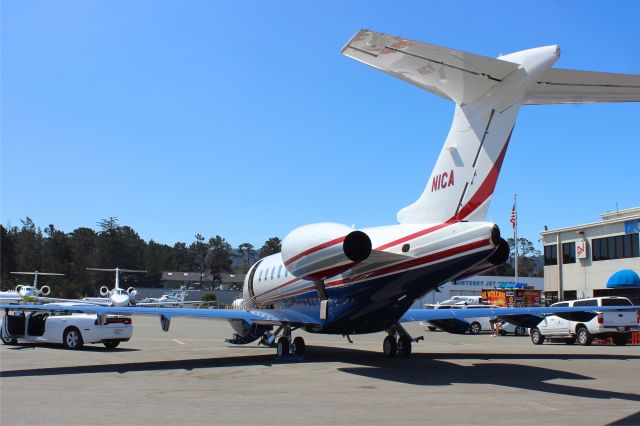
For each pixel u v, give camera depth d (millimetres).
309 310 15461
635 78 8367
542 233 43094
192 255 129250
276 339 15305
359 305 12828
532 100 9398
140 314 12898
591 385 9891
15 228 124125
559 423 6781
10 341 18578
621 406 7887
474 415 7242
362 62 8633
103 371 11664
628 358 14805
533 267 120625
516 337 26938
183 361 13805
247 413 7340
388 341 15086
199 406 7824
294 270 11961
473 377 10906
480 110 10039
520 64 8844
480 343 21812
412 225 11516
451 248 10352
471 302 39406
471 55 8336
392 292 11992
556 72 8695
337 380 10453
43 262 96938
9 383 9930
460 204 10406
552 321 21766
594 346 20578
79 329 16719
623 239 36312
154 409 7602
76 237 117125
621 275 33031
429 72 9016
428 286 11320
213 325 35969
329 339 23609
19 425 6625
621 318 20500
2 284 81125
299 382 10188
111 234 109250
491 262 11266
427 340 23938
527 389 9414
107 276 104188
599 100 9031
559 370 12094
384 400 8320
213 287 117562
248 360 14086
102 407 7730
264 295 18094
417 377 10898
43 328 17609
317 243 11195
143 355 15328
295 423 6766
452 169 10617
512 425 6684
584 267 39219
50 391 9062
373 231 12562
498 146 9711
